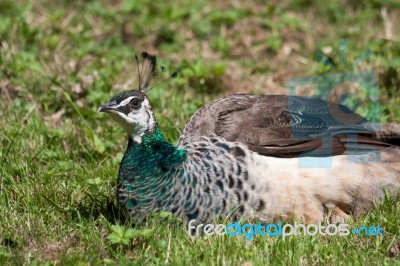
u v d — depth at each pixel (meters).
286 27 16.59
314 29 16.59
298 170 9.92
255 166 9.82
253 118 10.36
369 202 10.22
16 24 15.55
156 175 9.68
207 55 15.59
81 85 13.70
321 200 10.01
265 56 15.73
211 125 10.27
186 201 9.65
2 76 13.95
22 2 17.52
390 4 17.14
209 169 9.74
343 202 10.09
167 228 9.52
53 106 13.34
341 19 16.88
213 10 16.95
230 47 15.96
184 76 14.22
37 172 11.13
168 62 14.83
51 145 12.08
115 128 12.48
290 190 9.85
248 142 10.05
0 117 12.62
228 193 9.70
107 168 11.27
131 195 9.73
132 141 9.81
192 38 16.22
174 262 8.94
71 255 9.16
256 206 9.78
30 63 14.21
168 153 9.71
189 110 12.97
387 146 10.54
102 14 16.97
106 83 13.82
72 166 11.34
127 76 14.59
